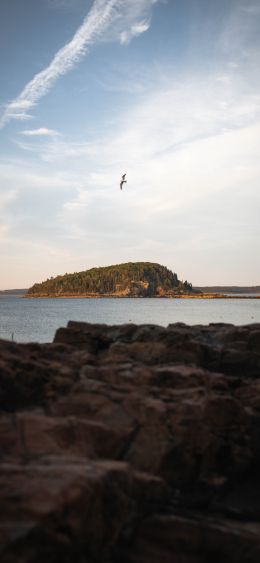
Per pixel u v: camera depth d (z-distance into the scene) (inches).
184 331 784.3
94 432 401.1
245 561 309.0
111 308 7303.2
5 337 2536.9
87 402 465.1
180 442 438.6
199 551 319.6
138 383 534.6
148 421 445.1
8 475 279.9
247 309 6924.2
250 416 534.9
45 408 469.1
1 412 429.7
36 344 647.1
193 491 431.2
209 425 479.5
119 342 762.8
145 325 845.8
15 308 7263.8
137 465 411.2
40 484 268.1
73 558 259.0
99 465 315.3
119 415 449.7
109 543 299.6
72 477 280.2
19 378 490.6
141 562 301.9
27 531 230.8
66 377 528.7
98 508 284.4
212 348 720.3
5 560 218.4
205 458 457.1
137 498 352.2
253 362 709.3
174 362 688.4
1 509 243.8
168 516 341.7
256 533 327.6
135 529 331.0
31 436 370.6
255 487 465.4
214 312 5802.2
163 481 377.4
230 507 404.5
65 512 254.5
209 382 559.5
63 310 6501.0
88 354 674.2
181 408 466.0
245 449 498.9
